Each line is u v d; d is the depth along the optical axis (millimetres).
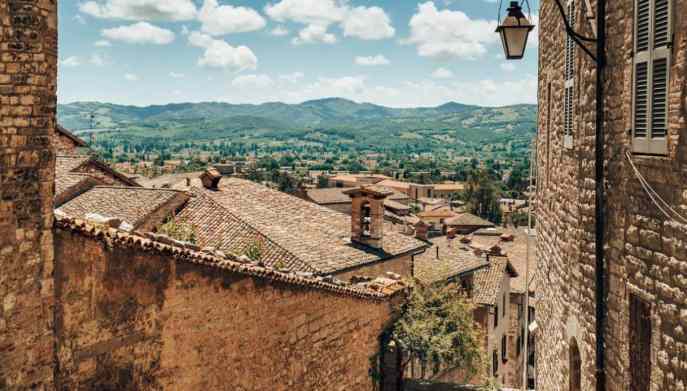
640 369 7637
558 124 12336
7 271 8156
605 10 8492
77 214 23234
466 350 24891
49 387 8680
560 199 11969
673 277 6582
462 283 34156
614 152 8273
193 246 12109
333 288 16156
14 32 8305
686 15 6141
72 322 9031
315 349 15562
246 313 12836
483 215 128000
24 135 8383
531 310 43906
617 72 8180
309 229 27125
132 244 9805
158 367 10602
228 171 196750
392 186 181250
